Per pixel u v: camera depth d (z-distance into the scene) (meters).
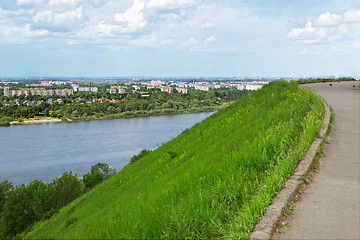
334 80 29.30
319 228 3.19
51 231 15.15
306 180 4.40
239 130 8.51
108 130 121.50
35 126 143.38
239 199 4.03
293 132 6.34
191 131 16.92
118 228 3.79
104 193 15.46
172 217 3.52
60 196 41.47
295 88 13.47
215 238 3.27
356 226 3.19
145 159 16.92
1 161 76.75
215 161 5.90
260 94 16.02
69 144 95.50
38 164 73.38
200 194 4.01
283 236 3.10
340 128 7.55
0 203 51.19
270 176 4.29
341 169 4.86
